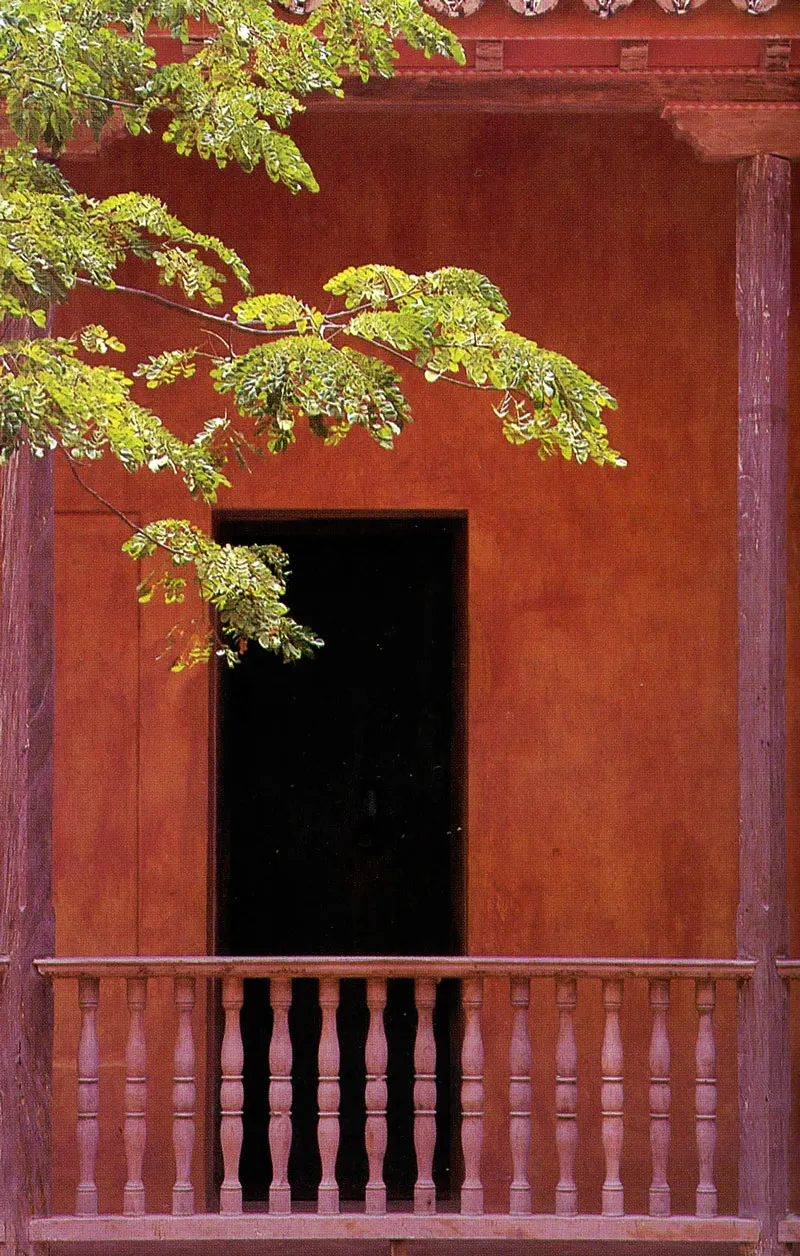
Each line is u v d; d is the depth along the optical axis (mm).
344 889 9766
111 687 9430
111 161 9500
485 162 9578
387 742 9852
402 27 6527
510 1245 8344
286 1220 7199
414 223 9562
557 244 9570
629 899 9367
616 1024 7465
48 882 7262
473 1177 7371
